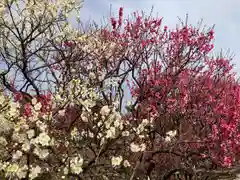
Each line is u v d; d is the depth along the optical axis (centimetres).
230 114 1088
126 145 788
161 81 1249
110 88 1084
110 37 1321
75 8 991
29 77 1044
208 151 1065
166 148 1031
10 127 591
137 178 893
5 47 1000
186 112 1205
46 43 1041
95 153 752
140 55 1318
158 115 1125
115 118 714
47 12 978
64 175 620
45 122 645
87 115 744
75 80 707
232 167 1080
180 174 1121
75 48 1161
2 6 904
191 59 1320
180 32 1322
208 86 1284
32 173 553
